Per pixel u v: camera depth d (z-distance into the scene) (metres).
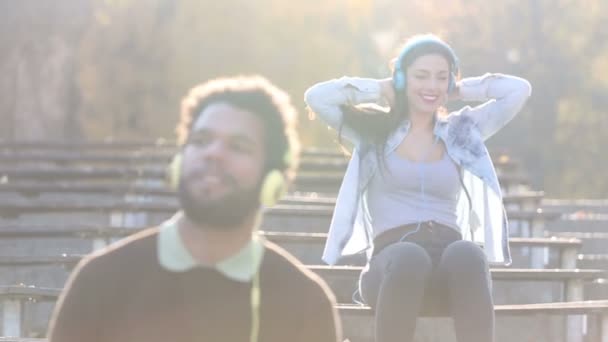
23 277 9.12
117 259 3.34
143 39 34.12
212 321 3.33
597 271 8.25
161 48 34.16
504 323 8.62
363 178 6.61
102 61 34.25
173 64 34.06
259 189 3.34
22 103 34.62
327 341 3.40
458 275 6.16
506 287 9.16
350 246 6.70
